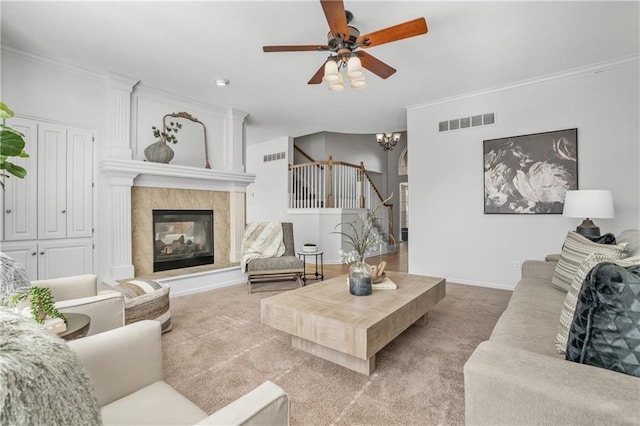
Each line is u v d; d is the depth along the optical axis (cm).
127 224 380
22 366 57
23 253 317
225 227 502
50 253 333
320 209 665
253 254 442
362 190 759
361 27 280
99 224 367
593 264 127
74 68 350
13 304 148
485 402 94
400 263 639
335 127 629
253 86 414
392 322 200
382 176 950
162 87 416
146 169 387
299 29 283
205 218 477
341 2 192
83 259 354
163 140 412
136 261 400
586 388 83
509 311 194
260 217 767
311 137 884
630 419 73
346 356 208
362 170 764
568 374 89
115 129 379
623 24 275
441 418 157
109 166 355
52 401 59
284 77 386
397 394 177
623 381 85
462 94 442
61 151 342
